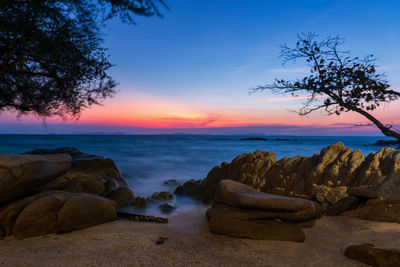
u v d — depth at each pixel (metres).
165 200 8.93
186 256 4.00
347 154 8.02
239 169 9.47
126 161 21.25
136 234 4.98
